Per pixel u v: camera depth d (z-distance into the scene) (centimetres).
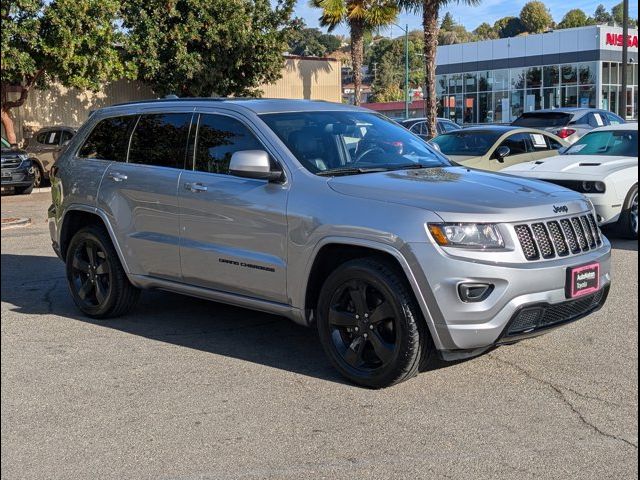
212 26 2630
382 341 480
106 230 669
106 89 2866
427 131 2398
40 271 912
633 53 4438
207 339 614
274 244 526
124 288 661
